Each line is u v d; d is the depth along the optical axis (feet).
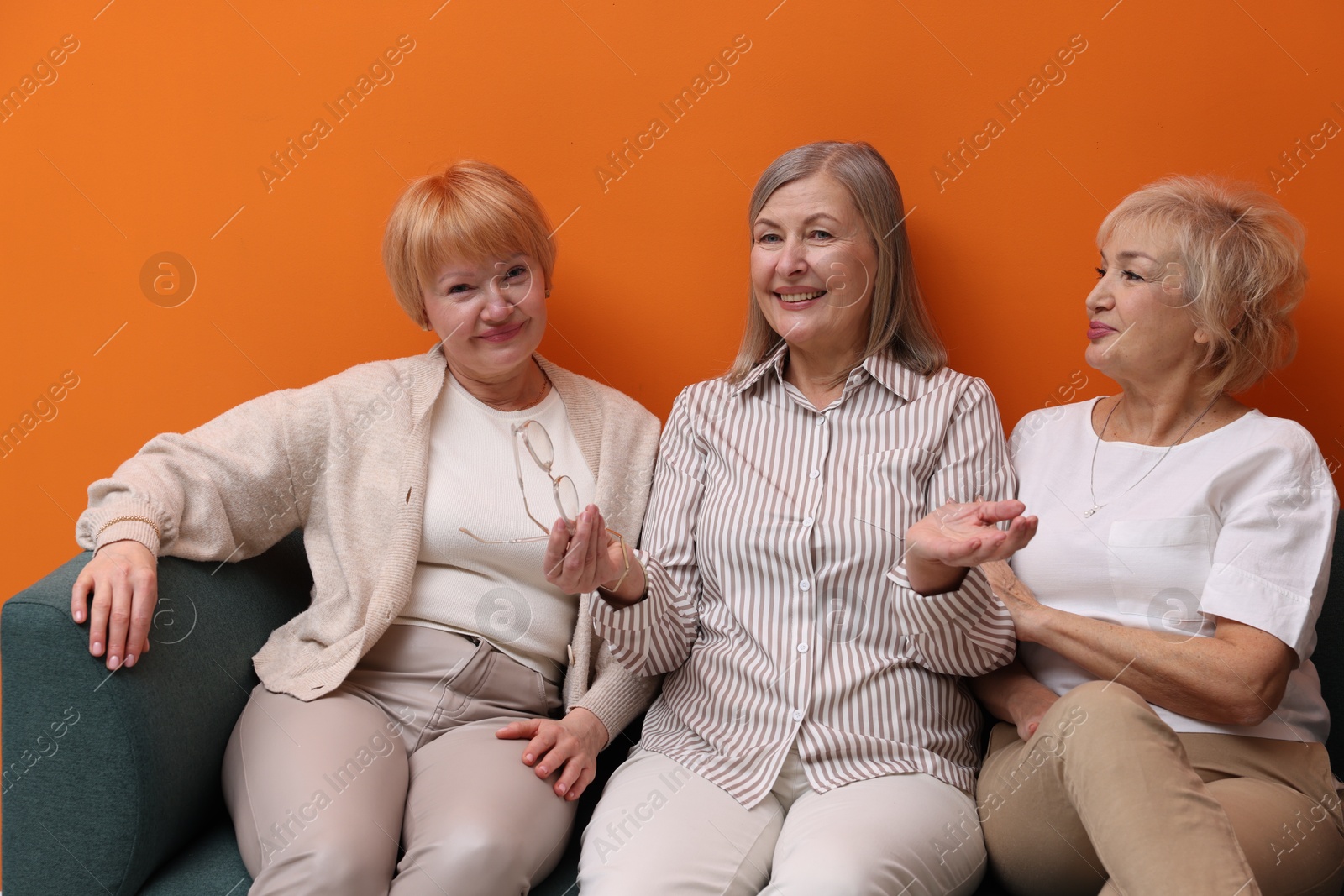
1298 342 4.58
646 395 5.22
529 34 4.99
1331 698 4.34
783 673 3.99
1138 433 4.19
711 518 4.30
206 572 4.31
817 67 4.85
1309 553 3.71
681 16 4.89
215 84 5.13
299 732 3.93
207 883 3.75
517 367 4.55
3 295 5.34
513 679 4.36
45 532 5.46
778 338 4.65
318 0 5.05
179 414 5.36
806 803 3.75
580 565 3.77
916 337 4.53
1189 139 4.67
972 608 3.76
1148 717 3.17
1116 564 3.99
